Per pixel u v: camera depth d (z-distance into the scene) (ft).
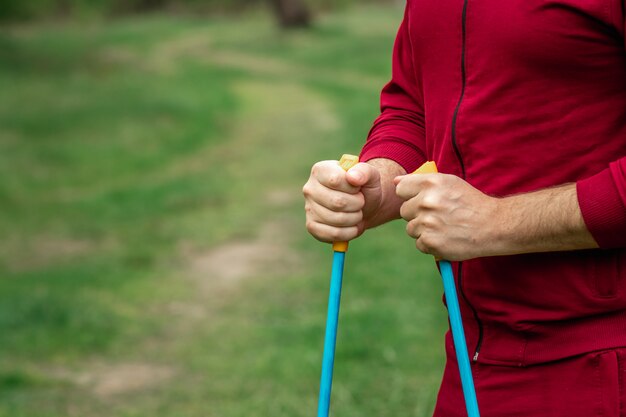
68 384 18.63
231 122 59.36
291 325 21.62
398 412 16.46
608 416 6.44
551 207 6.27
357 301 22.80
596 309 6.55
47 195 38.88
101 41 110.32
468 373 6.70
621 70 6.34
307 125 57.93
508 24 6.45
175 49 106.22
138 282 26.30
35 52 89.76
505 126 6.63
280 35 114.83
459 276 7.16
